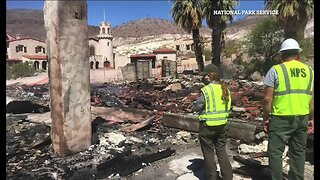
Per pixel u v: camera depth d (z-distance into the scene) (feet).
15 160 18.74
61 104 18.35
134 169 17.20
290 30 66.69
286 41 13.00
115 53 200.54
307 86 12.65
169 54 162.81
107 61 192.13
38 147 20.92
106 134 23.41
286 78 12.51
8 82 104.47
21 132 24.23
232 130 22.26
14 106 31.55
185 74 104.83
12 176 16.48
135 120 28.60
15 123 26.50
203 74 14.58
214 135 14.17
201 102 14.07
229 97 14.28
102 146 20.94
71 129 19.01
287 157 17.38
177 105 38.24
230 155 19.16
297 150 13.25
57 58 17.79
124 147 21.43
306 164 16.89
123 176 16.53
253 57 100.68
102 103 40.78
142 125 26.00
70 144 19.10
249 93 42.45
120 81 96.84
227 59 125.49
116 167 17.61
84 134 19.93
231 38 227.20
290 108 12.51
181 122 25.57
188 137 23.61
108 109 32.27
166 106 37.63
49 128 24.93
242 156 18.78
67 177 16.42
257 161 17.12
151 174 16.76
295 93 12.46
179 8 87.10
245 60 113.39
